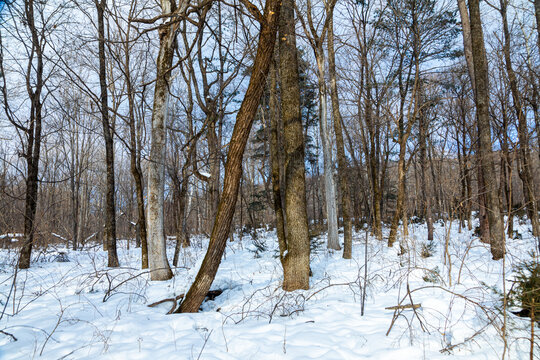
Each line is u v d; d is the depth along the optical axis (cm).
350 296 549
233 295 597
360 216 2102
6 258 1062
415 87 1218
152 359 315
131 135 941
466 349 330
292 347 340
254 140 2202
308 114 2033
